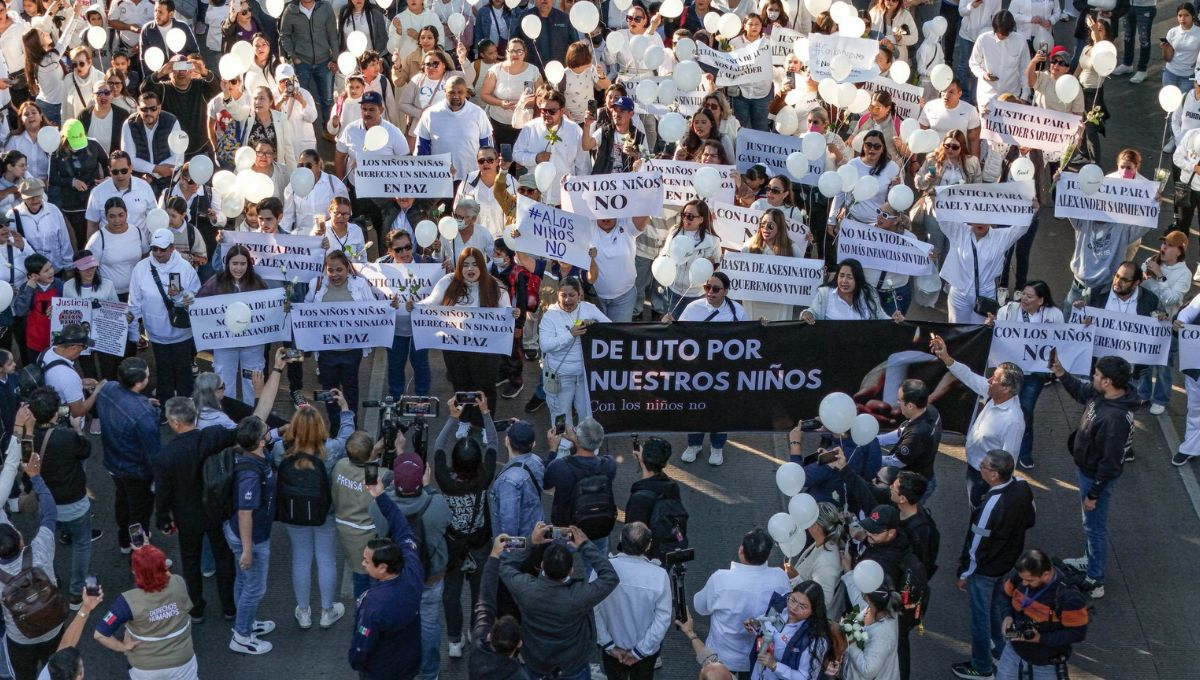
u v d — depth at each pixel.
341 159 15.45
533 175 13.91
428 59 16.06
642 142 15.95
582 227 12.84
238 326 11.78
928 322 11.76
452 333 12.36
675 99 15.64
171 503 10.48
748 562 9.21
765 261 12.59
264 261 13.12
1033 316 11.84
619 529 11.84
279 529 12.03
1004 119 14.80
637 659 9.25
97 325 12.41
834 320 11.80
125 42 19.22
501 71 16.56
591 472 9.99
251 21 17.92
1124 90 19.98
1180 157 14.97
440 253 13.34
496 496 9.94
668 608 9.16
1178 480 12.69
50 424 10.38
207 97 16.16
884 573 9.26
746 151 14.82
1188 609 11.22
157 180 15.16
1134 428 13.34
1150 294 12.22
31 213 13.46
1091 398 11.26
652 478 9.92
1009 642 9.71
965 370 11.74
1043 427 13.40
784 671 8.70
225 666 10.46
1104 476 10.75
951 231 13.22
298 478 10.14
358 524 10.03
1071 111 16.34
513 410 13.46
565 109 16.23
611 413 12.04
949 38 19.55
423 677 10.02
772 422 12.09
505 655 8.44
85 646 10.66
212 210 13.93
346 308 12.35
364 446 9.91
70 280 12.70
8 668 9.57
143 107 14.85
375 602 8.90
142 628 9.09
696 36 17.45
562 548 8.67
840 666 8.85
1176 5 21.86
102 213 13.70
